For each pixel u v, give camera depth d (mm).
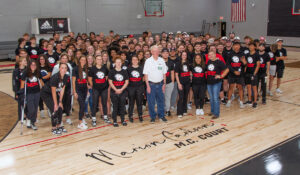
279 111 6527
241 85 6699
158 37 9133
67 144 4891
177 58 6215
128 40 9344
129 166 4098
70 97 5727
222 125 5676
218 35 22859
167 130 5457
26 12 15477
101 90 5652
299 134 5133
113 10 18141
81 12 17156
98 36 9750
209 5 22203
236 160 4207
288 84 9250
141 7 19094
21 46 7430
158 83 5629
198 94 6324
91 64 5734
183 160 4242
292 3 17641
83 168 4070
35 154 4531
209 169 3963
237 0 21078
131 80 5691
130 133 5340
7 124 5906
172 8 20391
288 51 17047
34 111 5496
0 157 4438
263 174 3801
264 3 19422
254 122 5820
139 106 5883
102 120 6125
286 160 4172
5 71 12266
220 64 5809
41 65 5840
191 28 21625
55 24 15289
